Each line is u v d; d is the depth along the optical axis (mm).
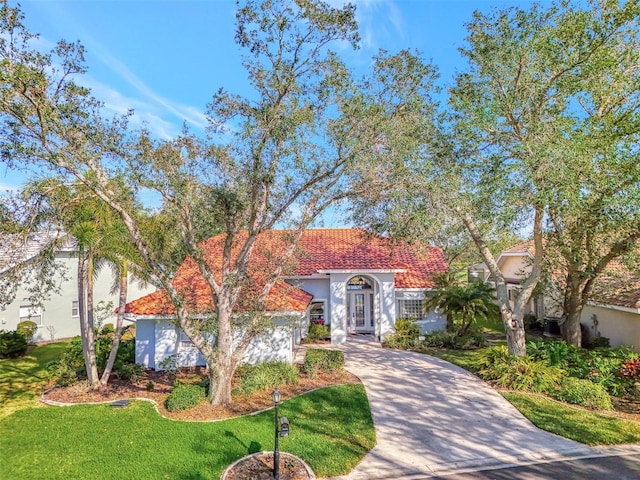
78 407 12570
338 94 11477
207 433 10477
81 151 10156
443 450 9758
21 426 11195
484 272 41281
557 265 17812
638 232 14352
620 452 9656
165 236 13477
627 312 18688
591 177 12750
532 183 12648
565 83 13547
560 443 10078
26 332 22594
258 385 13828
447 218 12734
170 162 11000
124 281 14875
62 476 8617
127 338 22156
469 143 14852
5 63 8797
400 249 26219
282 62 11445
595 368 14508
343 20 11141
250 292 13734
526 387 13984
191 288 16047
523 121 14297
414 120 12977
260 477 8547
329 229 28141
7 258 11523
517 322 15875
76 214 12945
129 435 10461
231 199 11430
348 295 25219
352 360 18312
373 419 11586
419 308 23875
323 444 9977
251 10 10961
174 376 15930
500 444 10047
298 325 16938
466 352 19938
